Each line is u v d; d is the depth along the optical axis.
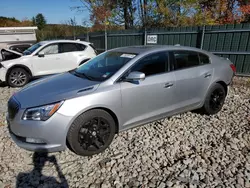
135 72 2.81
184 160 2.66
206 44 7.83
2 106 4.68
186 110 3.65
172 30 8.44
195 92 3.62
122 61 3.11
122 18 16.59
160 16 12.92
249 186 2.23
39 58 6.89
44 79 3.35
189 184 2.25
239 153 2.82
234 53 7.31
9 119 2.70
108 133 2.84
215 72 3.86
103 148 2.82
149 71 3.12
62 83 2.97
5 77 6.42
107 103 2.69
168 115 3.43
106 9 16.05
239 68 7.39
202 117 3.97
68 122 2.47
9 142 3.08
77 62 7.57
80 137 2.61
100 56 3.75
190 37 8.14
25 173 2.44
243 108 4.45
